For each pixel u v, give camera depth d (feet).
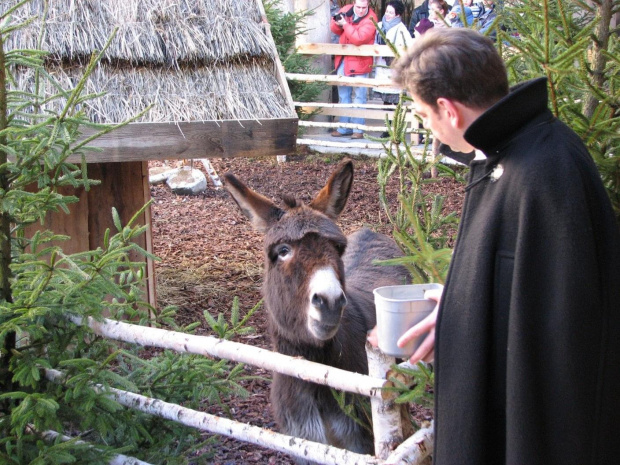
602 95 8.27
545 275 5.53
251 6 18.20
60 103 15.03
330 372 7.83
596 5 9.29
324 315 9.30
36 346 9.65
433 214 11.59
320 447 7.72
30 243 10.04
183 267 22.29
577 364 5.36
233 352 8.70
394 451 7.16
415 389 7.17
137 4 16.90
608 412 5.74
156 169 33.71
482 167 6.22
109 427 9.40
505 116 5.82
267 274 11.12
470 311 5.94
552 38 9.73
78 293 8.96
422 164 12.00
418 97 6.30
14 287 9.24
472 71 5.90
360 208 28.43
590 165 5.77
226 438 13.51
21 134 9.53
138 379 10.59
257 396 14.83
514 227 5.76
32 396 8.61
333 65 42.04
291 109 16.56
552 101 8.31
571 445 5.47
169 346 9.23
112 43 16.11
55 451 8.60
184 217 27.76
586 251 5.40
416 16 37.68
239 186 11.04
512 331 5.58
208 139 15.81
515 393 5.53
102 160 15.21
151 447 10.16
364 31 36.88
